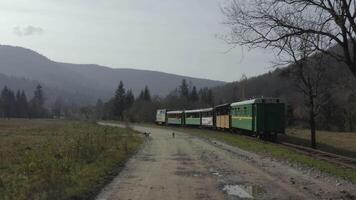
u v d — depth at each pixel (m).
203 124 79.88
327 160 24.56
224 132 60.62
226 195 14.37
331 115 63.22
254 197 14.01
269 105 43.78
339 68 31.56
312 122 34.88
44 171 15.76
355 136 47.62
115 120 155.38
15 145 36.75
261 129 43.47
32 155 20.16
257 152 30.64
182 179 18.03
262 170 20.97
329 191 15.08
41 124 98.81
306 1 18.23
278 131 43.62
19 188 14.30
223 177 18.62
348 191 15.10
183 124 96.12
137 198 13.84
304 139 44.25
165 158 27.30
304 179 17.91
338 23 17.98
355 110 60.16
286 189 15.51
